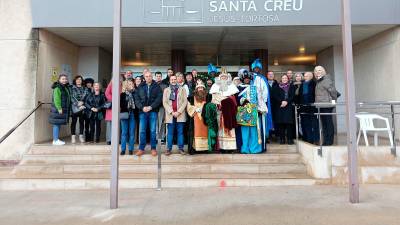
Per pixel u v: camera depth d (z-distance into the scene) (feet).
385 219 13.58
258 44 32.22
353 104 16.06
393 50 26.25
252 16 24.99
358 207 15.23
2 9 25.12
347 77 16.08
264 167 21.31
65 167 21.61
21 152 24.27
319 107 20.93
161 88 22.68
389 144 22.72
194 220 13.73
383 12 24.63
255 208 15.26
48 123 26.84
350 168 16.05
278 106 24.02
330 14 24.75
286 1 24.63
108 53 35.76
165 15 25.08
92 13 24.81
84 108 25.61
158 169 19.38
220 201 16.49
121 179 19.75
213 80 24.66
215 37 29.40
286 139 26.32
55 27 25.09
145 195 17.84
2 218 14.26
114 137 15.56
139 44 31.86
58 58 28.40
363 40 30.55
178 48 33.55
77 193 18.69
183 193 18.22
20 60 24.93
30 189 19.69
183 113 22.26
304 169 21.40
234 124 22.00
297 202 16.14
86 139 26.81
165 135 23.91
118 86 15.72
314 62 40.73
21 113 24.63
